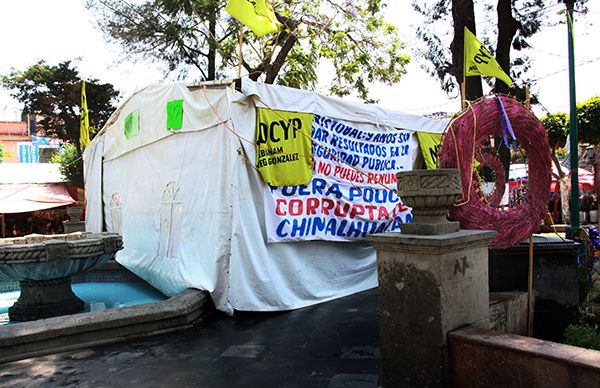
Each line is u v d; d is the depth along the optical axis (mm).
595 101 20078
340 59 18922
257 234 6242
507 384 2703
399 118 8500
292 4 16984
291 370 4156
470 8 12859
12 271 6426
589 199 19203
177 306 5566
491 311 3965
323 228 7012
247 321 5895
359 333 5195
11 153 31125
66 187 22062
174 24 16844
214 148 6535
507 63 13945
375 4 17672
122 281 10188
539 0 14484
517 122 4480
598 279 7637
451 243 2928
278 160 6469
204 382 3975
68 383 4070
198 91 6895
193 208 6922
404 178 3236
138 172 9219
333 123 7277
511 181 9930
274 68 16906
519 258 4824
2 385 4074
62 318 5152
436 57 15469
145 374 4211
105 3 16859
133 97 9195
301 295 6727
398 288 3195
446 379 2963
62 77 21750
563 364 2475
